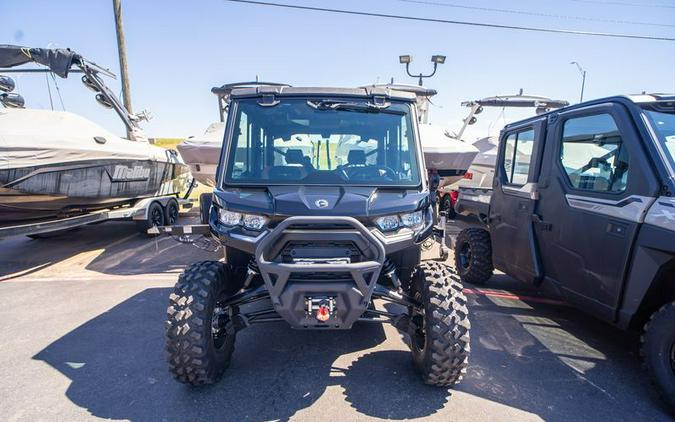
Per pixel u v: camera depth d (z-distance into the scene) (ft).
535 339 13.89
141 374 11.70
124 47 48.37
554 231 13.93
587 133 12.96
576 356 12.76
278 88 12.32
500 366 12.12
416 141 12.15
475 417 9.81
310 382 11.19
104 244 28.53
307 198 10.24
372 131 12.10
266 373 11.63
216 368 10.71
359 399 10.44
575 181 13.24
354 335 13.94
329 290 9.51
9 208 22.20
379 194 11.00
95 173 25.55
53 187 22.98
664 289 10.73
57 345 13.51
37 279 20.80
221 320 11.05
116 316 15.94
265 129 12.02
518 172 16.46
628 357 12.73
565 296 13.62
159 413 9.95
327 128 12.04
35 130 22.79
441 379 10.27
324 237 9.61
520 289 19.08
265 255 9.68
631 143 11.23
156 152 32.53
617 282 11.32
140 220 29.09
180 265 23.44
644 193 10.73
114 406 10.23
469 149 24.09
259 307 15.85
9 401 10.46
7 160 20.65
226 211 10.54
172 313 9.96
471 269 19.20
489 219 18.43
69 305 17.13
